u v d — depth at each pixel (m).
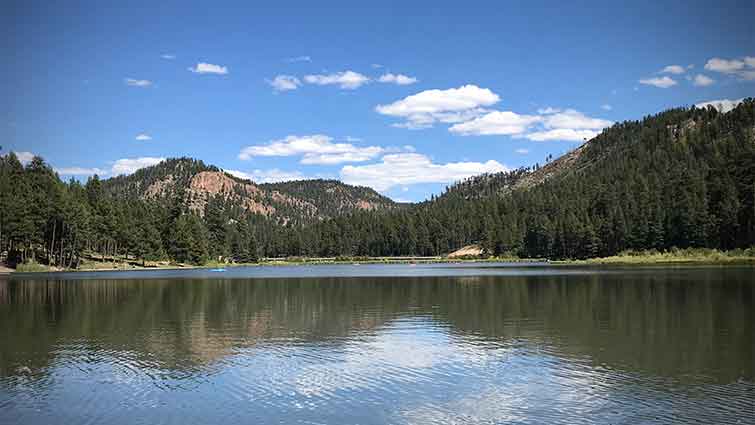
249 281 98.00
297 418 20.14
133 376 26.30
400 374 26.23
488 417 20.00
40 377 26.20
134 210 187.50
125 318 46.69
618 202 179.88
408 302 57.72
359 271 144.38
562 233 185.62
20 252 139.38
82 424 19.62
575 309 48.97
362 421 19.77
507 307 51.59
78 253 146.00
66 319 46.34
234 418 20.19
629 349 31.17
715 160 181.75
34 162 169.50
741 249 132.62
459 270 137.12
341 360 29.38
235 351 32.03
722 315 43.06
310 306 55.06
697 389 22.98
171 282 95.56
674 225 146.38
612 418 19.64
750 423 18.95
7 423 19.80
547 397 22.23
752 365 27.09
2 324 43.53
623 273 97.56
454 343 33.84
